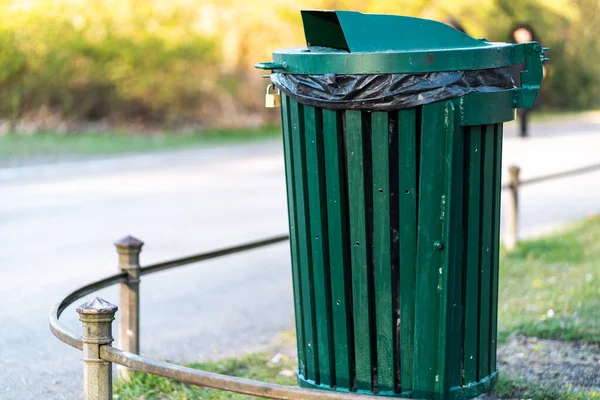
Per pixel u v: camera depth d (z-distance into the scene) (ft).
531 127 89.15
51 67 78.13
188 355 22.16
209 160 64.34
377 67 13.23
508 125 89.92
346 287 14.07
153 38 81.00
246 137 79.36
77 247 34.91
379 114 13.39
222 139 77.51
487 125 13.91
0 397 18.83
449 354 13.83
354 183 13.67
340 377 14.35
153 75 81.05
